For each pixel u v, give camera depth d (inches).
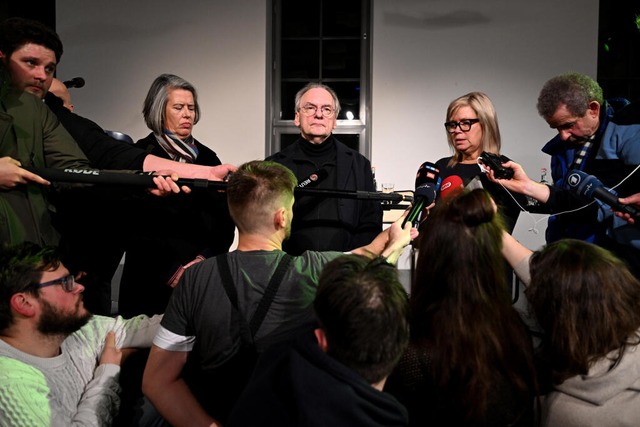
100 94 184.2
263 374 44.4
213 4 179.9
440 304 48.2
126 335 72.9
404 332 42.3
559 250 52.4
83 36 183.0
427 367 47.8
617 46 183.6
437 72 178.1
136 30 181.9
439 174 96.5
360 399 40.5
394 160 181.6
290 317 53.4
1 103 76.2
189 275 55.7
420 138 180.4
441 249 48.4
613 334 49.6
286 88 193.8
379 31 179.5
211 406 56.8
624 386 49.9
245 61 180.7
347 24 190.5
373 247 65.1
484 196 48.4
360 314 40.8
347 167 92.4
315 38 191.2
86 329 71.5
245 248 57.1
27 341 63.2
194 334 56.1
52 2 188.5
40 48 79.5
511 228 90.2
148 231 88.7
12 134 75.4
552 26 173.5
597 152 89.7
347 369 41.3
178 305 55.7
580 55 173.5
